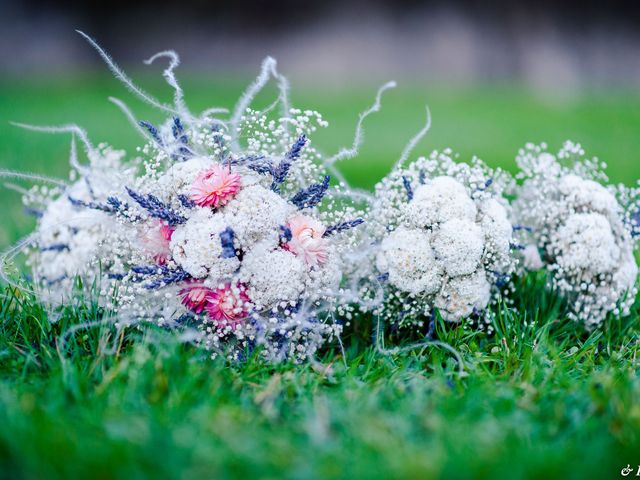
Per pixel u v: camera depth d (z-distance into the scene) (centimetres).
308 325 67
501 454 53
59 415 55
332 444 54
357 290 73
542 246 77
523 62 408
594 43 417
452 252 68
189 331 66
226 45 421
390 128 222
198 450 52
